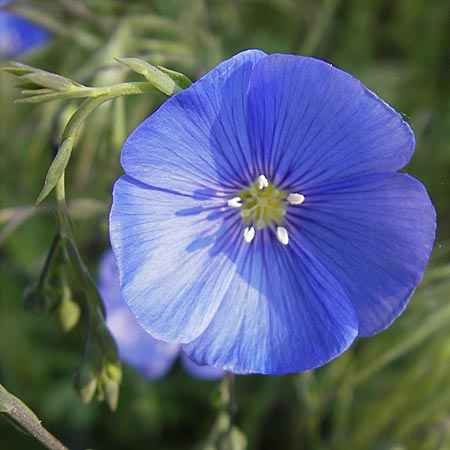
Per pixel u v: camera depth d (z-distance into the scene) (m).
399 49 0.16
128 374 0.15
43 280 0.10
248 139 0.09
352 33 0.16
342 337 0.09
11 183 0.16
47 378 0.16
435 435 0.13
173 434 0.15
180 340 0.09
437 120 0.15
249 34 0.16
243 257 0.10
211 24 0.16
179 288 0.10
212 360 0.10
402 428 0.13
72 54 0.16
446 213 0.14
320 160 0.09
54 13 0.15
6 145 0.16
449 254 0.13
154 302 0.09
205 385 0.15
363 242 0.10
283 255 0.10
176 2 0.16
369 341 0.13
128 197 0.09
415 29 0.16
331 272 0.10
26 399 0.15
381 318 0.09
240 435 0.11
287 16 0.16
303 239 0.10
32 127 0.16
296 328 0.10
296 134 0.09
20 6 0.14
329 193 0.10
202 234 0.10
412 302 0.13
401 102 0.16
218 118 0.09
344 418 0.14
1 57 0.16
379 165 0.09
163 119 0.09
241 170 0.10
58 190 0.09
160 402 0.15
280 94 0.09
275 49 0.16
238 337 0.10
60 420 0.15
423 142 0.15
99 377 0.10
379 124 0.09
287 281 0.10
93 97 0.09
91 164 0.14
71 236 0.10
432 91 0.16
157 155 0.09
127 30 0.13
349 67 0.16
